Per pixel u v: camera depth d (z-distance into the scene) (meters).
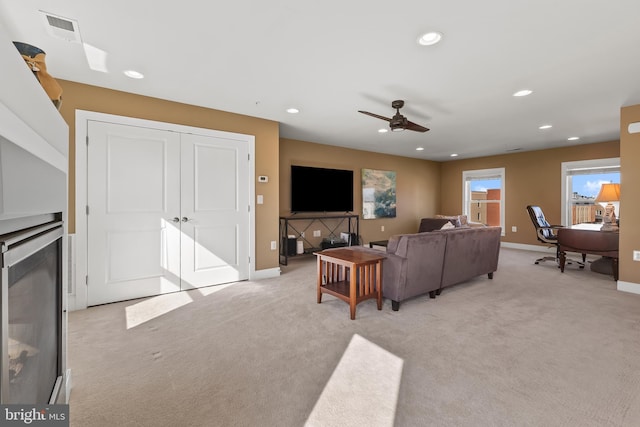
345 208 6.07
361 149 6.56
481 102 3.46
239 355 2.03
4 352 0.64
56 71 2.64
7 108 0.61
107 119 3.00
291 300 3.17
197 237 3.56
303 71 2.67
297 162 5.63
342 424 1.40
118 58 2.42
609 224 4.30
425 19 1.93
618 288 3.57
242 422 1.41
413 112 3.85
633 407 1.51
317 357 2.01
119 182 3.07
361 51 2.33
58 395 1.19
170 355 2.03
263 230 4.09
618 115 3.97
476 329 2.45
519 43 2.21
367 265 2.79
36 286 0.95
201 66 2.57
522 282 3.94
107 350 2.09
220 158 3.71
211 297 3.25
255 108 3.67
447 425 1.39
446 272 3.39
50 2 1.75
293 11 1.85
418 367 1.88
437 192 8.22
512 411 1.48
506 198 7.01
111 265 3.05
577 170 5.99
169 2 1.76
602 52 2.34
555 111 3.80
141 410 1.49
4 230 0.68
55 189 1.12
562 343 2.20
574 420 1.42
